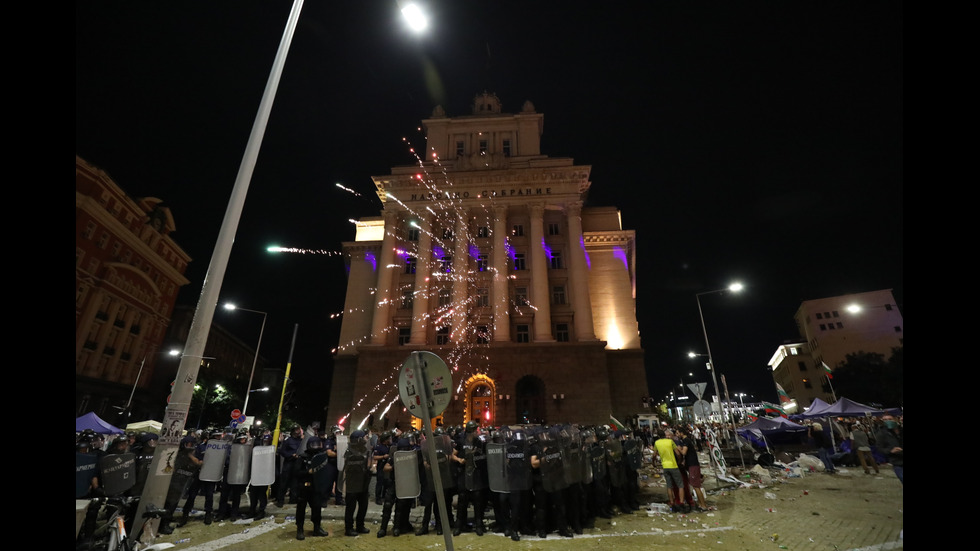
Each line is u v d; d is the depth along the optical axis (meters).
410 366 5.55
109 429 22.09
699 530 9.12
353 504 9.32
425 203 41.53
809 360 88.75
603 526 9.77
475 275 39.69
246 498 14.34
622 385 38.03
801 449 22.77
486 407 36.06
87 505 6.53
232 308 33.94
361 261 44.91
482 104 53.31
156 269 61.06
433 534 9.29
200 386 54.00
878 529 8.63
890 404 54.03
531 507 9.52
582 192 44.06
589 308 37.66
